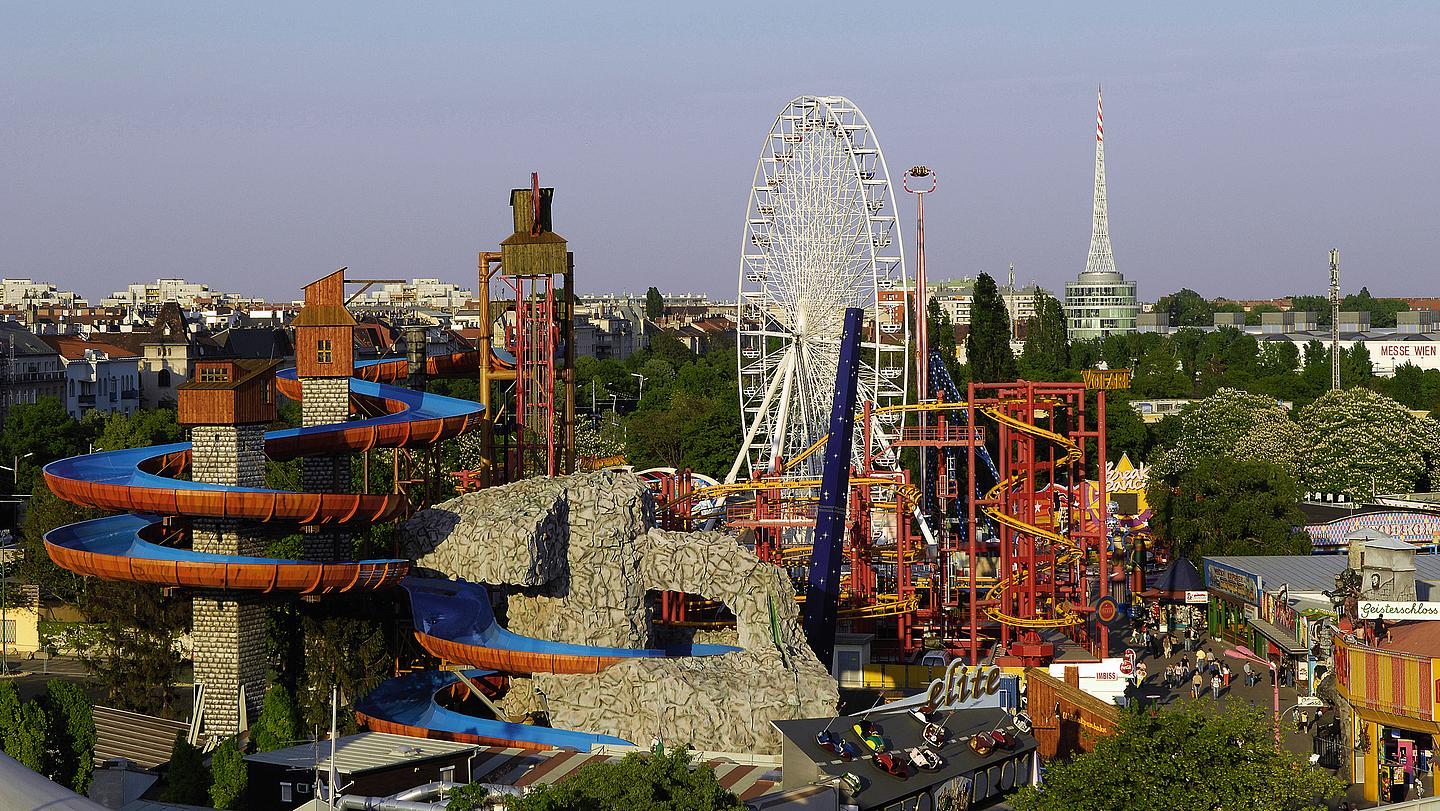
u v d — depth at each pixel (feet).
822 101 610.24
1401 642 348.79
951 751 307.58
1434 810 268.21
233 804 295.48
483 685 396.78
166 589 380.37
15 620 527.40
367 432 434.71
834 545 425.28
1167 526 622.54
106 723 380.37
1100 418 452.76
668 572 378.12
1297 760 281.74
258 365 398.01
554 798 241.14
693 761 313.73
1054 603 458.91
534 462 481.87
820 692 353.92
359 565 375.86
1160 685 447.83
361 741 306.35
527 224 480.23
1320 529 606.96
